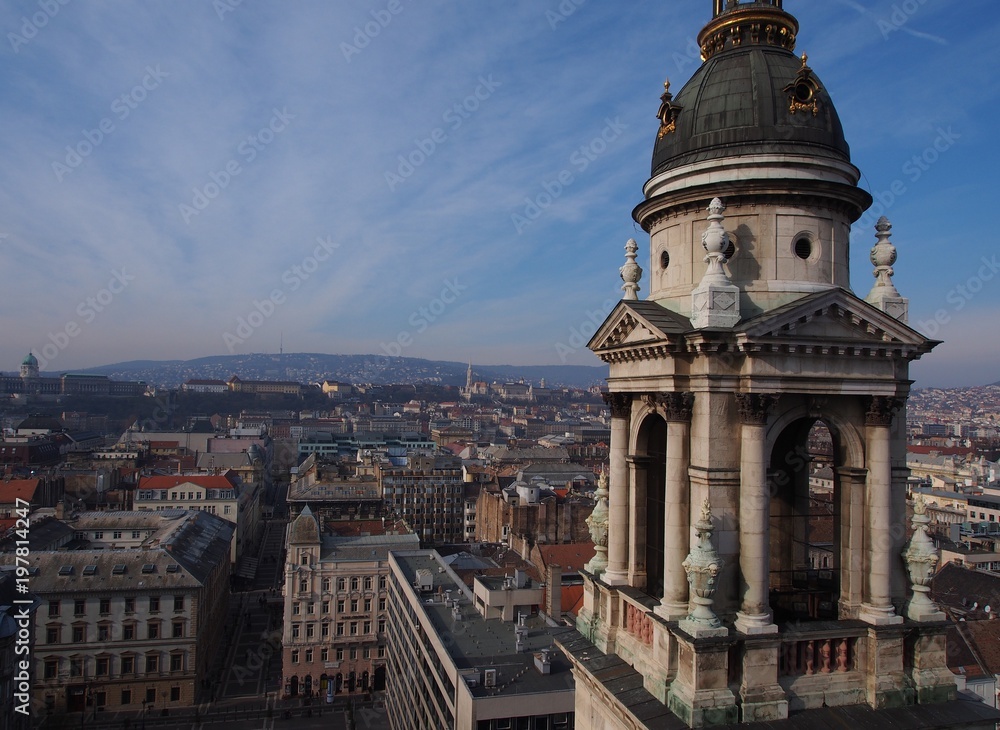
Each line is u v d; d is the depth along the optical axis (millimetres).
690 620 28734
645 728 27984
